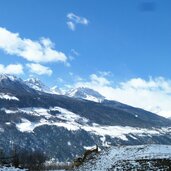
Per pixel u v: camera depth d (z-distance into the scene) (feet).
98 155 242.78
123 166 196.34
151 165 187.93
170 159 189.88
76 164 252.21
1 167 204.54
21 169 207.00
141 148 230.48
